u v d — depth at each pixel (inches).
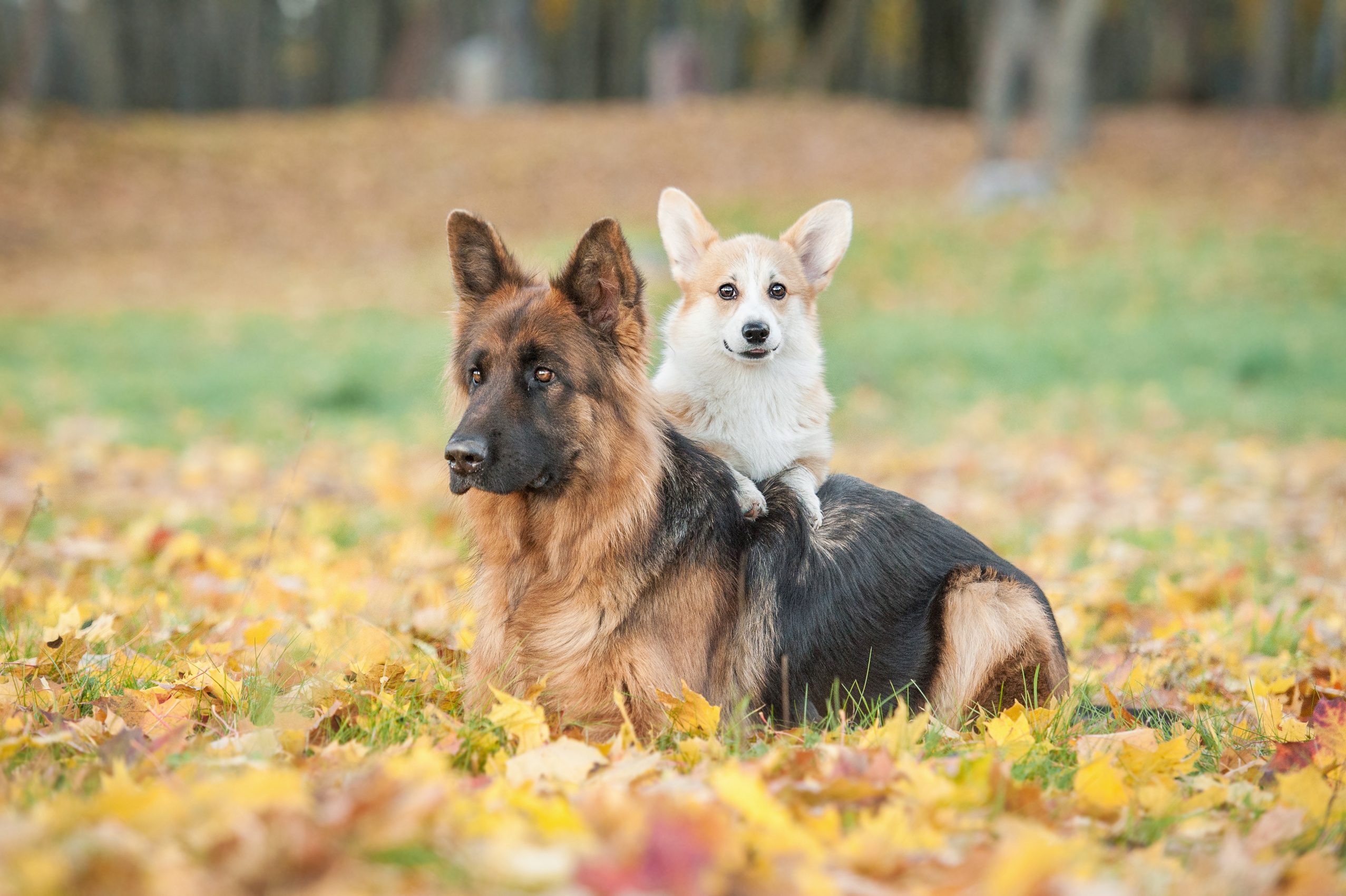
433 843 101.0
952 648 175.6
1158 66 2171.5
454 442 154.9
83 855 94.5
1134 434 562.6
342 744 150.6
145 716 159.2
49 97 2214.6
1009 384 695.7
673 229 274.5
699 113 1627.7
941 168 1371.8
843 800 124.9
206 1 2431.1
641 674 157.5
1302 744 150.8
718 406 217.0
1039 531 364.2
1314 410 597.6
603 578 160.9
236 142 1480.1
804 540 176.1
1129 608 267.7
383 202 1309.1
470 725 153.2
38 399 607.5
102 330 834.8
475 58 1915.6
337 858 94.3
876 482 446.3
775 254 254.2
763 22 2518.5
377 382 682.8
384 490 400.8
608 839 104.7
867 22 2361.0
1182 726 169.8
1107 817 130.0
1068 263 999.0
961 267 999.6
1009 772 138.6
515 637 164.9
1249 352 709.3
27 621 220.2
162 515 359.3
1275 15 1833.2
